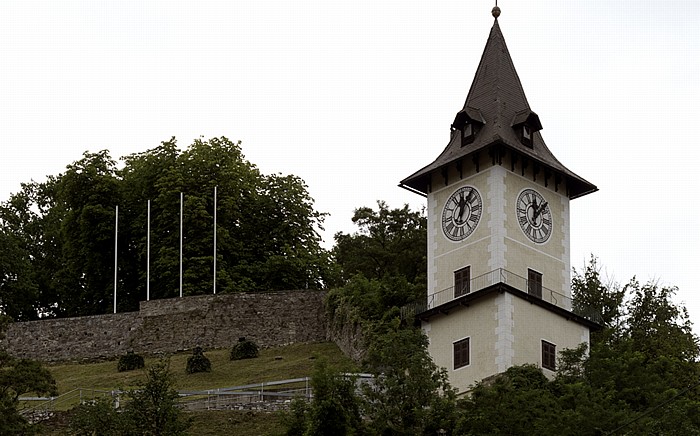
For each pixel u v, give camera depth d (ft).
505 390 205.77
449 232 258.16
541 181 261.65
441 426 188.96
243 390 245.45
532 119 262.67
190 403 241.14
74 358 314.55
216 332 308.81
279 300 309.22
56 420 236.02
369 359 201.46
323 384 191.72
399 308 265.54
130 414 197.77
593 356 232.73
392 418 188.96
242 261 351.25
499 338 240.32
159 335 311.68
